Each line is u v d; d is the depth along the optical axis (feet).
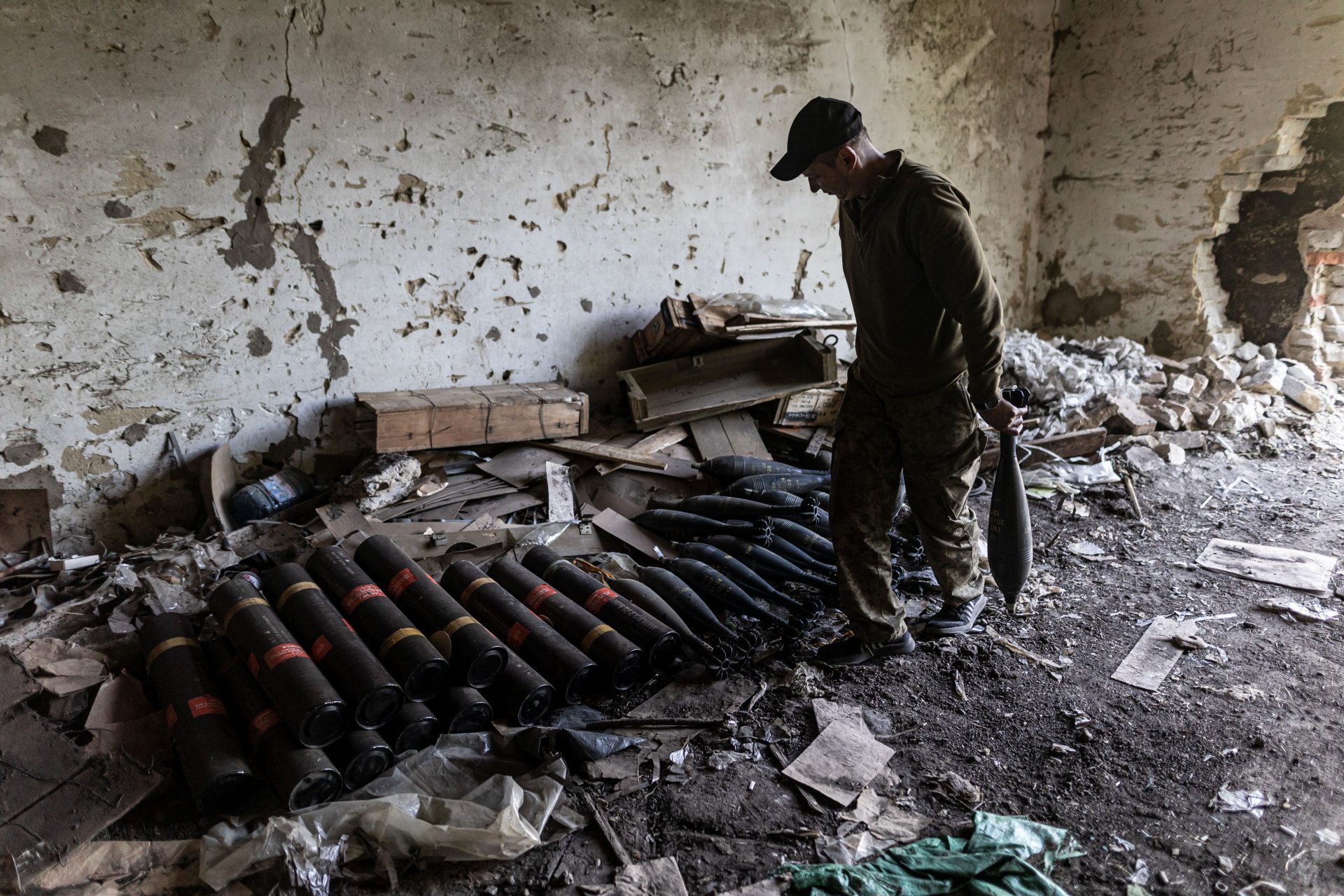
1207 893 5.81
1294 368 17.17
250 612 7.58
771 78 15.21
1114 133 18.90
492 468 11.86
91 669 7.86
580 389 14.39
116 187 10.18
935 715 7.98
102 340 10.46
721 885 6.07
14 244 9.74
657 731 7.80
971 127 18.48
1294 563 10.60
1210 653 8.80
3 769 6.67
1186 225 18.11
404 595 8.39
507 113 12.66
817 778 7.12
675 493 12.08
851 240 7.64
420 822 6.37
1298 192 16.90
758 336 13.28
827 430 13.75
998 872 5.94
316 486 11.88
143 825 6.63
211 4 10.29
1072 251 20.25
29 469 10.35
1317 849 6.13
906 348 7.55
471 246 12.82
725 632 9.00
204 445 11.41
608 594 8.98
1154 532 11.87
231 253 11.06
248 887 6.06
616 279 14.34
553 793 6.82
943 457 8.04
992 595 10.14
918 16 16.83
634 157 14.02
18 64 9.37
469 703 7.41
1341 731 7.43
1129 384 16.30
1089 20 18.84
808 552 10.58
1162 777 6.98
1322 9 15.53
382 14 11.40
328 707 6.70
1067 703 8.06
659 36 13.78
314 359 11.96
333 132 11.41
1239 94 16.85
